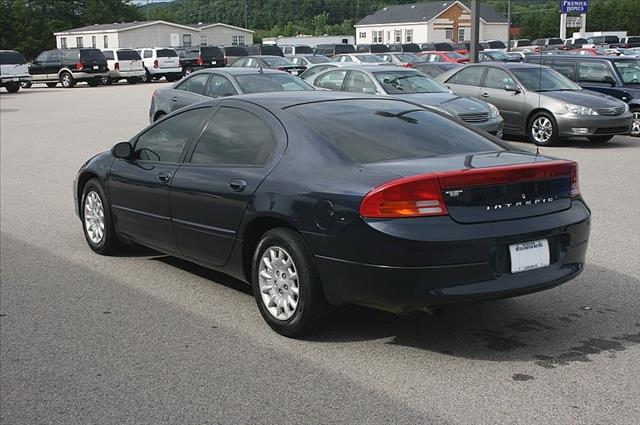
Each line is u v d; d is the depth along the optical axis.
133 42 68.94
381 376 4.20
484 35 85.06
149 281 6.17
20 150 14.99
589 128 13.91
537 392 3.94
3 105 27.36
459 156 4.71
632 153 13.22
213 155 5.48
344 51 48.53
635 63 16.03
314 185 4.55
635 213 8.33
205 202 5.30
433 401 3.87
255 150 5.16
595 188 9.86
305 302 4.61
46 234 7.94
